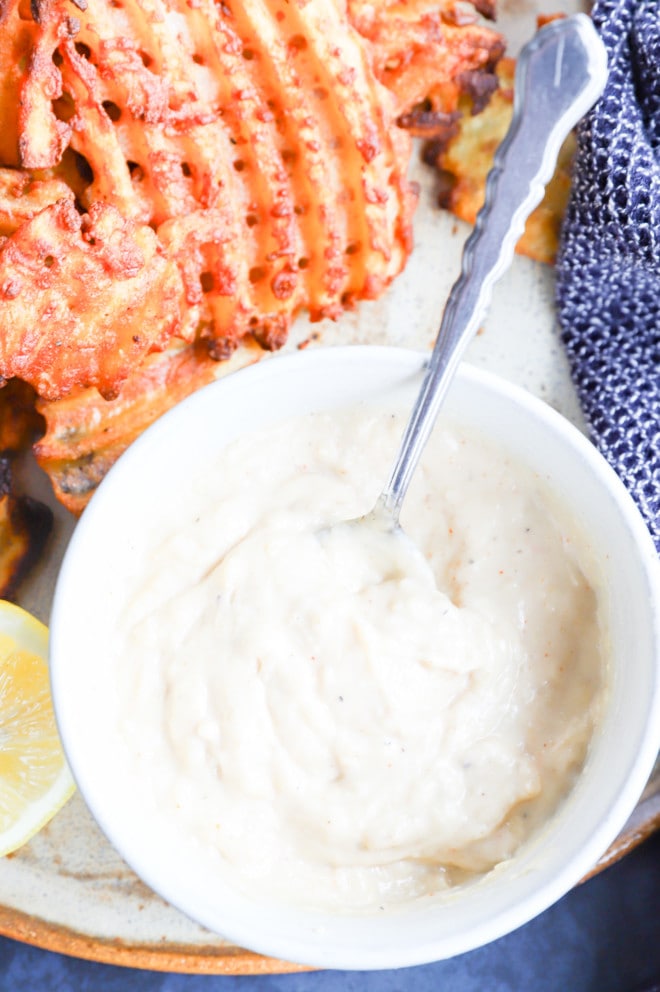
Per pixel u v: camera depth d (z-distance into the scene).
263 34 0.39
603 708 0.37
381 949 0.35
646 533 0.36
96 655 0.37
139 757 0.36
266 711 0.36
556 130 0.34
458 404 0.37
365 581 0.37
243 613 0.36
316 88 0.40
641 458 0.42
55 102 0.39
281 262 0.41
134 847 0.35
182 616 0.37
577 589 0.38
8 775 0.41
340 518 0.37
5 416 0.42
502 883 0.36
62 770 0.41
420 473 0.38
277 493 0.38
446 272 0.43
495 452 0.38
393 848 0.36
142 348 0.39
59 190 0.38
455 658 0.36
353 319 0.43
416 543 0.38
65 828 0.42
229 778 0.36
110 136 0.39
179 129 0.39
